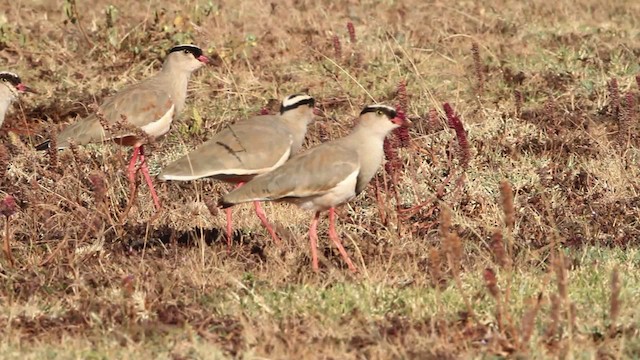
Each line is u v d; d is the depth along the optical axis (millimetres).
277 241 13391
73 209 14156
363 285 11812
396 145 14328
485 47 21406
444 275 12117
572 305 10070
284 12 24797
